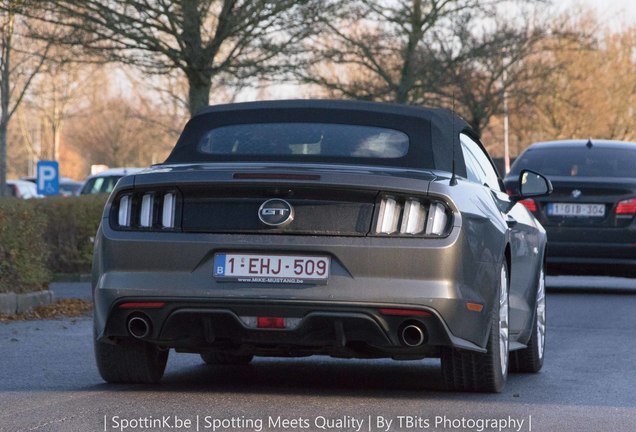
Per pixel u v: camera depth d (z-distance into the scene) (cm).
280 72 7725
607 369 2555
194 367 2464
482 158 2416
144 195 1961
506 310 2167
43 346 2831
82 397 1991
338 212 1895
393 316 1878
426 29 10500
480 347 1980
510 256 2236
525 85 12738
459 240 1902
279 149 2131
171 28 7469
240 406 1900
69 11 7144
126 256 1939
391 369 2486
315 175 1891
